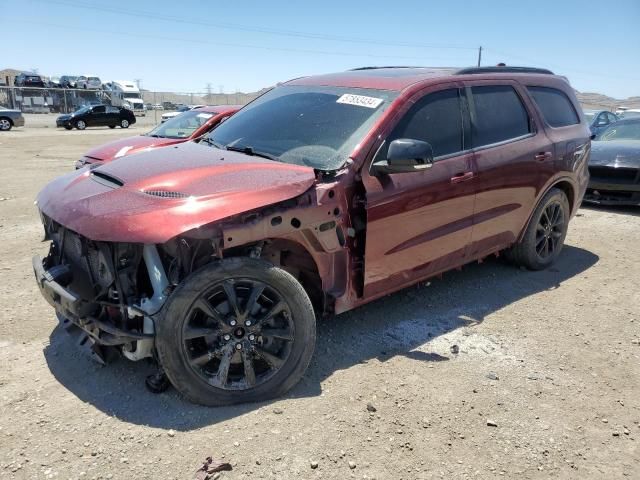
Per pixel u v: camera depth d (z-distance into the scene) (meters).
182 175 3.28
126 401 3.18
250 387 3.18
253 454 2.77
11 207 8.30
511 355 3.89
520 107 5.06
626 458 2.88
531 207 5.18
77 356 3.67
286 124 4.15
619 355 3.96
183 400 3.20
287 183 3.25
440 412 3.19
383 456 2.81
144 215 2.89
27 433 2.88
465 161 4.31
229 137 4.32
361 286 3.81
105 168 3.68
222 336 3.10
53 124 34.28
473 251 4.66
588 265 5.93
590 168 8.61
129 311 3.00
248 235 3.07
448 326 4.31
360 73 4.67
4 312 4.34
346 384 3.43
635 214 8.48
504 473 2.73
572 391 3.46
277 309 3.21
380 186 3.68
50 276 3.30
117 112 31.67
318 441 2.89
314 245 3.44
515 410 3.23
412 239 4.00
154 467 2.67
